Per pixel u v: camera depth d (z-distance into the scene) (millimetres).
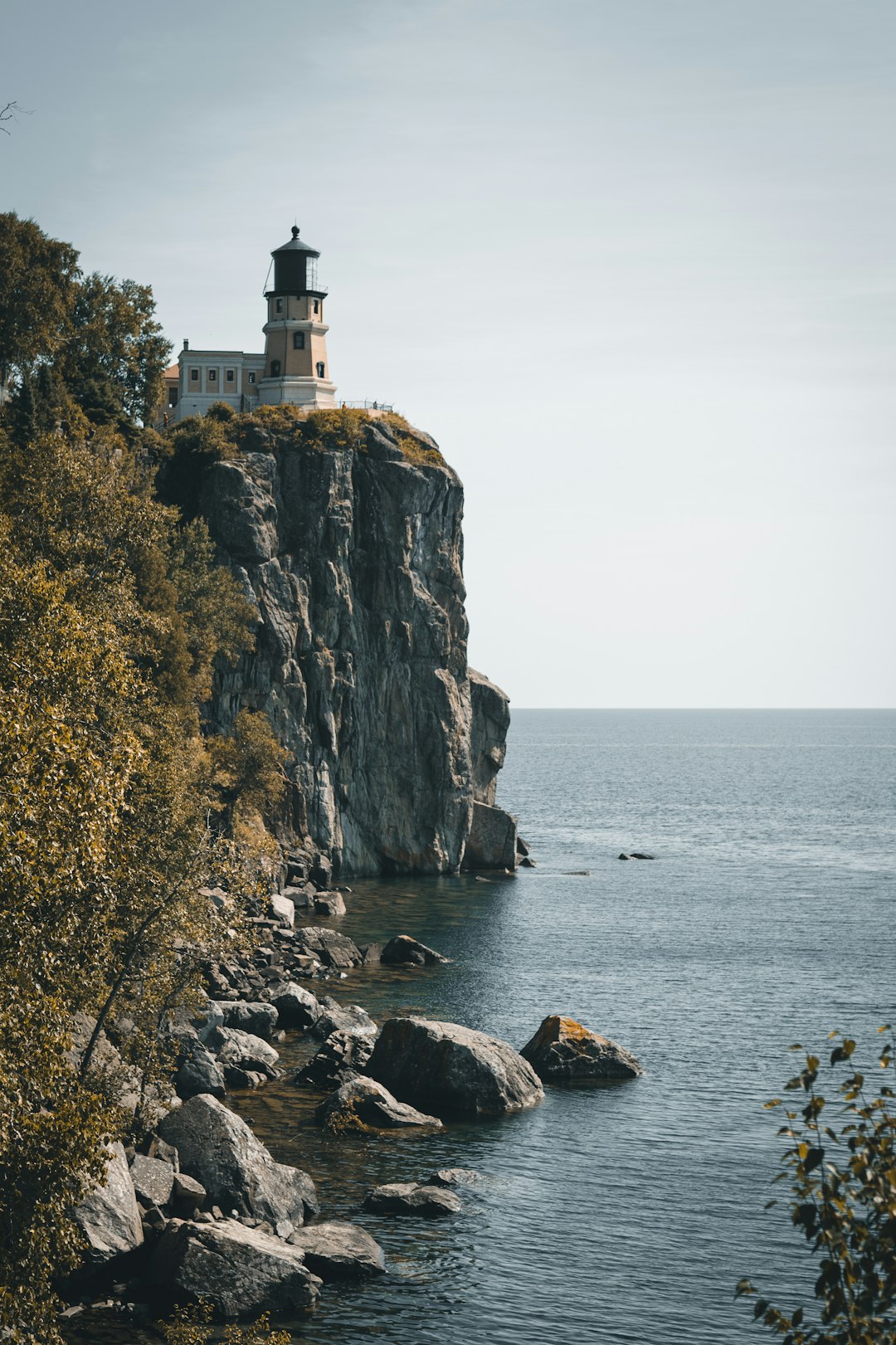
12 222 99500
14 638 32312
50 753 25109
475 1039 57250
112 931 32812
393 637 133750
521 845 151125
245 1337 33469
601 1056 61000
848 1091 15031
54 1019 25219
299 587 125812
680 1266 39875
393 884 126125
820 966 88312
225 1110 42906
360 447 135625
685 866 148000
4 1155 23344
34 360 101375
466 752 137750
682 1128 53250
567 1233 42031
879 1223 13914
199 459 126688
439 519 140125
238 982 71750
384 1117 52219
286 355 151125
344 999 74625
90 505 64562
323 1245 38750
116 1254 35562
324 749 126375
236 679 118938
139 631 61000
